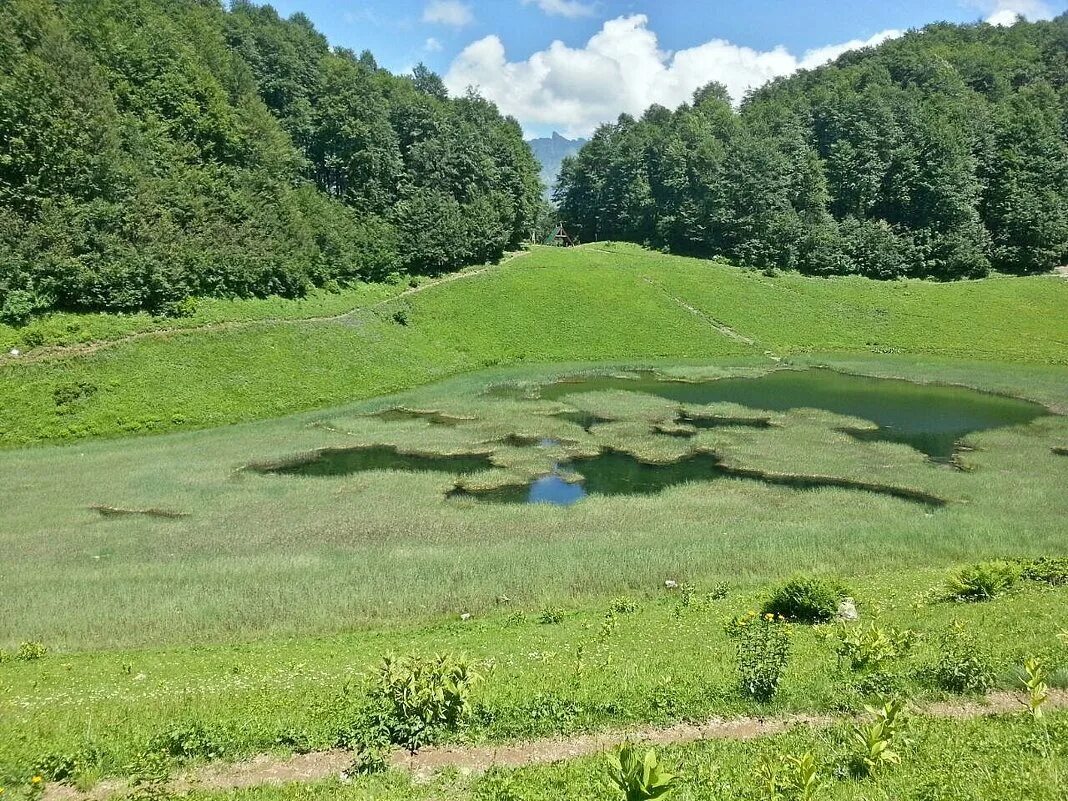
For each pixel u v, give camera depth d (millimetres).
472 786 10922
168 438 47250
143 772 12172
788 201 115562
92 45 73125
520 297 90125
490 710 13469
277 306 70500
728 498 35781
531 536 30703
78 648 20906
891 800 8742
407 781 11477
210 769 12438
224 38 100938
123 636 21594
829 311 91688
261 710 14156
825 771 9984
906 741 10375
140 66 75250
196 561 27625
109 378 51094
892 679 13867
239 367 58000
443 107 123750
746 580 25266
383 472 40281
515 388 64375
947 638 15719
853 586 22719
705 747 11594
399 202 100312
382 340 71750
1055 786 8609
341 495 36344
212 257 67250
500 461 42812
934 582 22547
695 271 104938
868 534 28797
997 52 162000
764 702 13492
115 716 14289
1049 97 134125
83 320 55281
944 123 115750
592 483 39562
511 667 16328
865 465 41312
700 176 122250
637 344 82000
